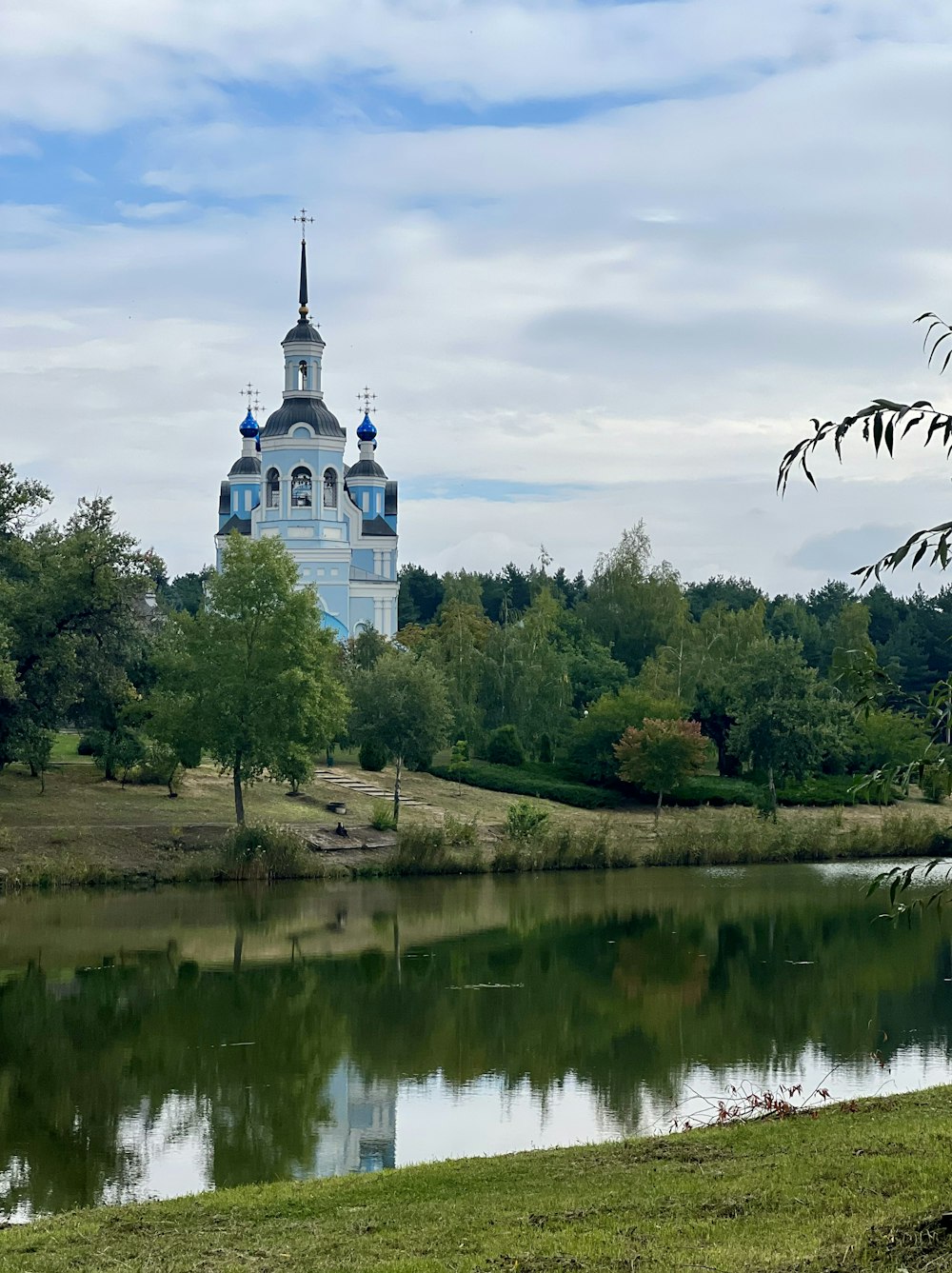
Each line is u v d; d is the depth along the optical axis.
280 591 59.59
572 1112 23.98
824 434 11.64
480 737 84.06
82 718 64.38
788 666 76.94
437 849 58.09
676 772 72.56
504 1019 31.81
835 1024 30.55
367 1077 26.77
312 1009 33.03
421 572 170.50
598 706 82.50
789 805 78.50
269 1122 23.81
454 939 42.84
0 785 63.09
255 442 133.62
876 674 12.84
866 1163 15.67
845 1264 12.59
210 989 35.38
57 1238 14.99
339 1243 14.31
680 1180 15.74
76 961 39.06
